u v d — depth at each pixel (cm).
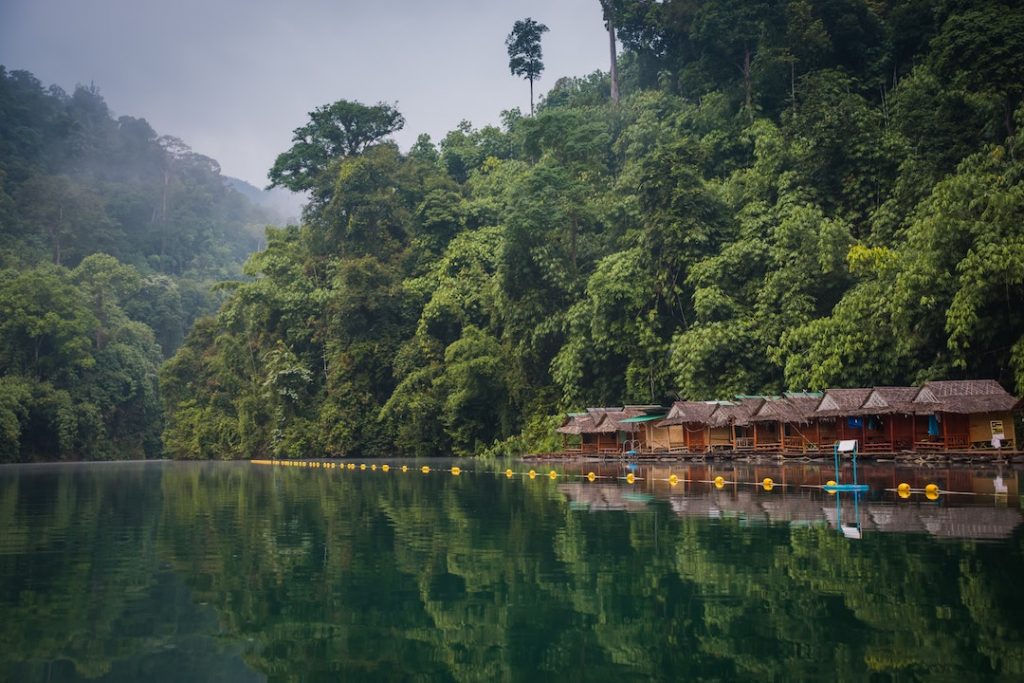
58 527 2144
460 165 10162
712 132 6681
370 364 7581
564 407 5991
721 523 1892
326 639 1057
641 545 1628
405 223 8606
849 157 5256
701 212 5447
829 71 6391
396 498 2883
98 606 1215
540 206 6241
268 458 7912
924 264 3666
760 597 1184
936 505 2103
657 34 8456
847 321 4072
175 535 1959
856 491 2488
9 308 8638
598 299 5406
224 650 1007
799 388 4378
